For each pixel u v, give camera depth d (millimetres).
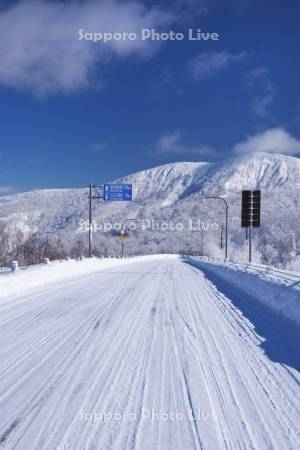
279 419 4617
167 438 4145
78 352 7203
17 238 49281
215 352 7328
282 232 124062
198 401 5094
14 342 7836
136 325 9664
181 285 20406
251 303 13789
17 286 16438
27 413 4699
